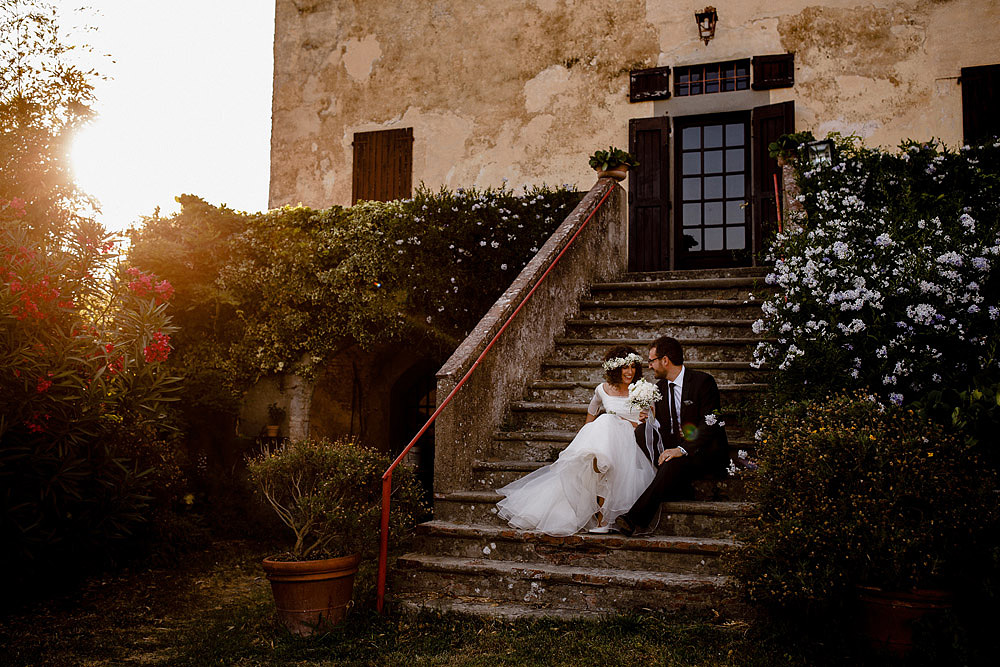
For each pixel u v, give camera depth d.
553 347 6.98
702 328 6.73
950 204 6.71
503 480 5.45
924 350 4.70
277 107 12.03
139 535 6.70
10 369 5.00
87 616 5.05
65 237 6.18
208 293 8.77
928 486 3.46
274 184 11.92
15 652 4.26
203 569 6.47
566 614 4.25
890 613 3.49
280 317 8.75
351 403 10.84
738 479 4.97
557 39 10.72
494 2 11.07
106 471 5.76
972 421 3.96
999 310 4.66
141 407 5.78
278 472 4.68
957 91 9.08
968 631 3.46
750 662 3.52
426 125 11.21
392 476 4.85
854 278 5.21
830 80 9.54
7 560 5.27
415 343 8.66
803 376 5.01
